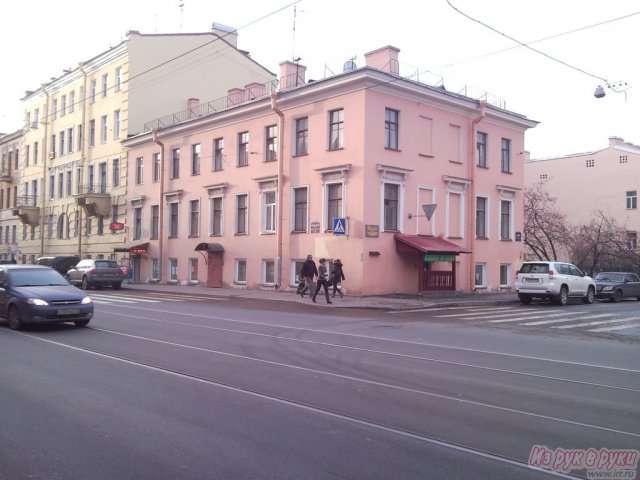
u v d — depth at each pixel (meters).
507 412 6.41
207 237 31.22
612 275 27.89
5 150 56.75
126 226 37.59
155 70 37.97
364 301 21.50
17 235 53.66
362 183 23.06
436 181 26.11
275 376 8.09
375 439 5.35
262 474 4.45
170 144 34.09
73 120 44.44
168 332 12.81
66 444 5.12
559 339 13.02
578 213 46.22
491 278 28.78
